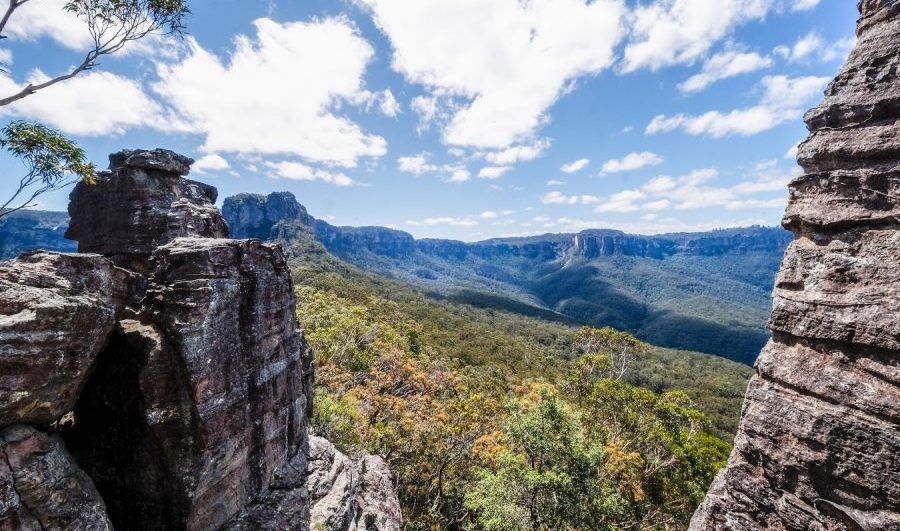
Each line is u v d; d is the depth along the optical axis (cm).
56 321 862
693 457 3322
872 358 943
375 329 7619
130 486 1114
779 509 1017
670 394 4581
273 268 1527
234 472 1274
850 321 970
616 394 3916
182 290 1133
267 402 1448
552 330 16900
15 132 1327
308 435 1891
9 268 871
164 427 1086
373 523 1666
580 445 2277
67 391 912
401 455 3384
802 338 1059
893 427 884
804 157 1163
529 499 2283
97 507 912
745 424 1112
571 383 5097
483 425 4038
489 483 2412
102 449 1128
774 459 1037
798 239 1154
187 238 1295
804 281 1084
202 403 1122
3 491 774
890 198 993
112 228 2116
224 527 1228
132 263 2048
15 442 805
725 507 1119
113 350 1112
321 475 1638
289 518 1344
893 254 962
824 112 1141
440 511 3350
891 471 873
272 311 1498
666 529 2942
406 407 4238
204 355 1136
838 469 940
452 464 3609
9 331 784
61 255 984
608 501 2256
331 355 5378
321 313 7706
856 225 1038
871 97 1062
